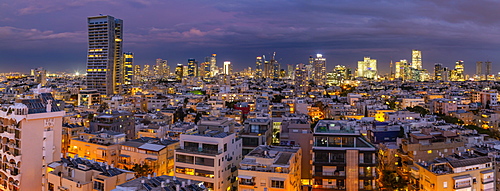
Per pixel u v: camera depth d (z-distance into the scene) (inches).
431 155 4658.0
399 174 4714.6
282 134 5113.2
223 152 4180.6
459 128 6648.6
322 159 3939.5
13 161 4042.8
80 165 3651.6
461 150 4781.0
